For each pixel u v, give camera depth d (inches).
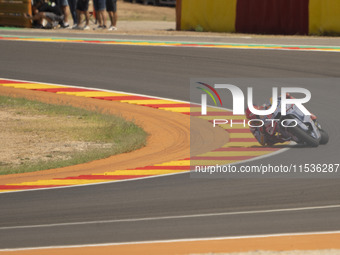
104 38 2930.6
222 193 1066.1
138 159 1421.0
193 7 3161.9
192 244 805.2
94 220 930.7
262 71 2299.5
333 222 896.9
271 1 2960.1
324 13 2874.0
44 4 3289.9
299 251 741.3
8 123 1812.3
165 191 1089.4
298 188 1086.4
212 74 2294.5
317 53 2519.7
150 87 2193.7
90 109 1977.1
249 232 856.3
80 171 1296.8
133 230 876.6
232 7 3056.1
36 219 946.7
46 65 2487.7
